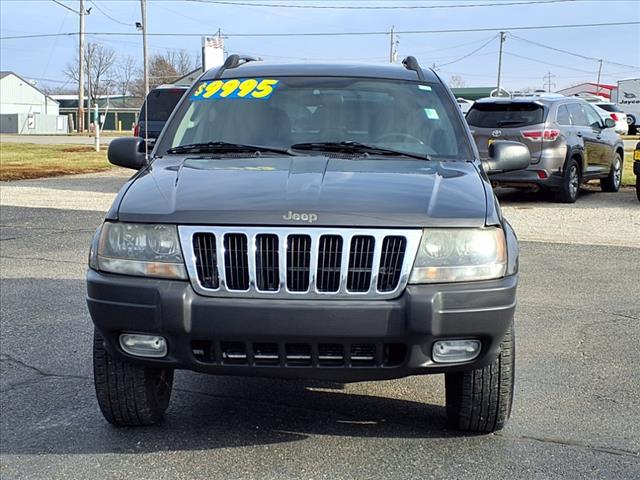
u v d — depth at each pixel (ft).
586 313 22.02
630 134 141.69
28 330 20.06
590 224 37.83
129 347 12.02
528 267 28.27
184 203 12.06
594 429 13.69
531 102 43.29
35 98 295.28
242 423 13.98
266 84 17.03
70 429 13.66
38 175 64.34
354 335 11.23
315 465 12.21
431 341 11.43
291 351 11.54
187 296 11.43
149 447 12.90
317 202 11.80
